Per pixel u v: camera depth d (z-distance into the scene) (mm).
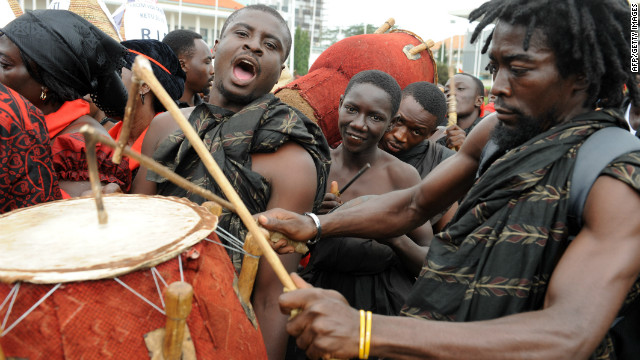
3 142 1279
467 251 1104
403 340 888
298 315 936
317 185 1612
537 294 1031
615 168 957
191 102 3330
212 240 1006
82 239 888
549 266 1023
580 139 1031
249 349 981
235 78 1522
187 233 925
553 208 1013
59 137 1673
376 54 2697
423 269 1185
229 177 1446
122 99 1997
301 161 1506
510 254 1034
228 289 979
